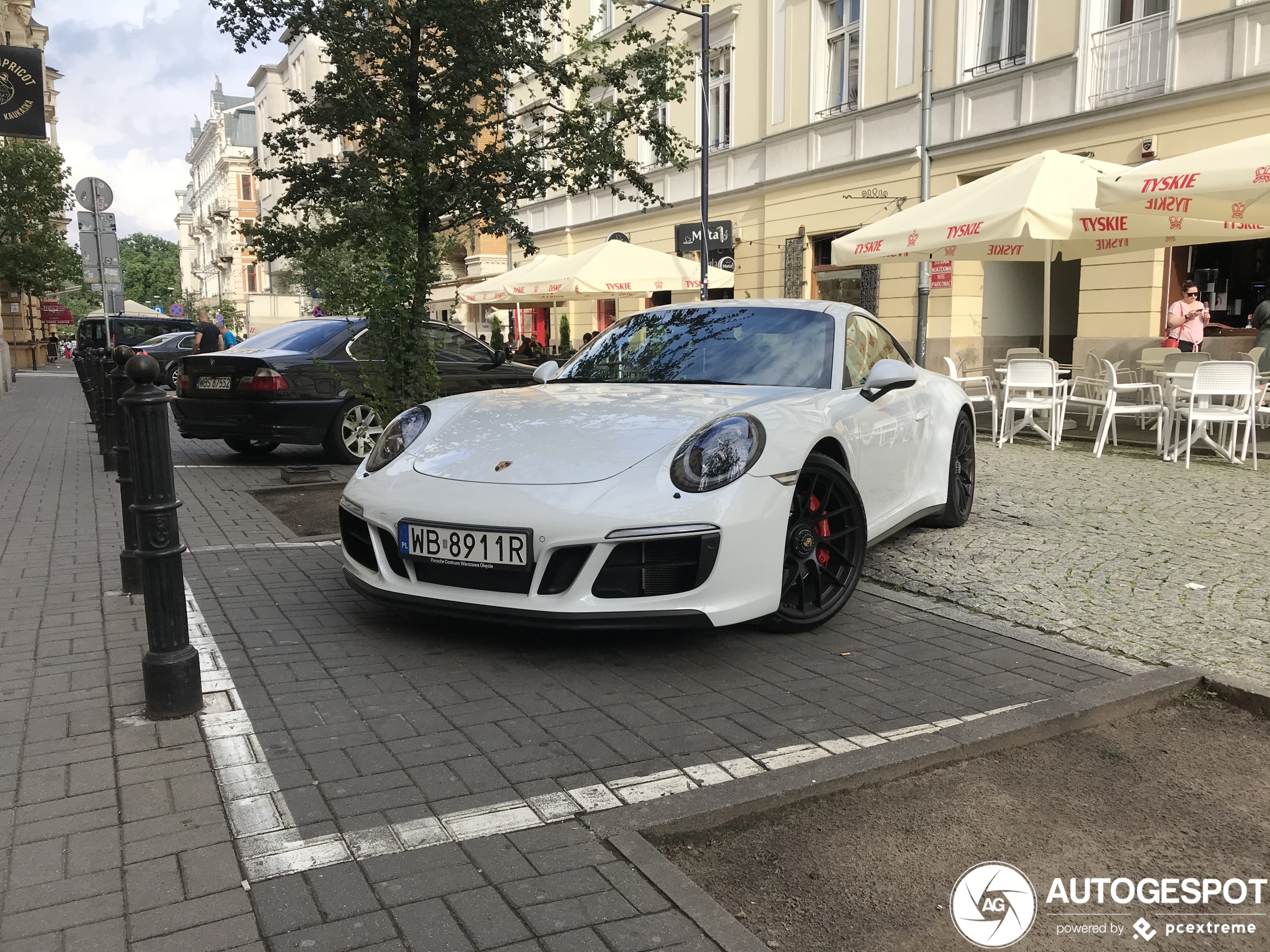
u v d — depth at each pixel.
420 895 1.95
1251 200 6.67
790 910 1.99
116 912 1.88
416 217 6.99
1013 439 10.18
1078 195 8.51
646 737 2.75
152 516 2.79
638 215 22.44
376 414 6.59
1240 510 6.10
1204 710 3.07
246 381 8.00
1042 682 3.22
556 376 4.65
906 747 2.64
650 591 3.15
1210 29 10.99
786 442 3.44
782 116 17.67
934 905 2.01
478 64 7.45
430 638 3.62
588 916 1.88
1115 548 5.13
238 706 2.94
